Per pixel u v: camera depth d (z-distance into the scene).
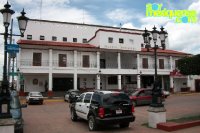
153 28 12.22
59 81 34.59
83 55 34.31
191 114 14.71
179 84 41.47
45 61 32.50
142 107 20.28
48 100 29.08
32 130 11.07
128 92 22.34
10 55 20.84
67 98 28.03
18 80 31.61
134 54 37.94
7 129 7.85
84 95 12.21
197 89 41.88
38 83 33.28
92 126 10.62
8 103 8.04
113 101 10.30
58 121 13.61
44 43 32.25
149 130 10.52
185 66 13.68
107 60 37.81
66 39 41.22
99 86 33.66
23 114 17.02
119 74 34.97
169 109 17.92
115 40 35.31
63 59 33.41
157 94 11.17
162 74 38.50
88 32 43.03
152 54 38.38
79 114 12.41
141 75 37.47
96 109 10.32
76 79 32.62
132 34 36.50
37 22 39.59
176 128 10.37
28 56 31.84
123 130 10.62
